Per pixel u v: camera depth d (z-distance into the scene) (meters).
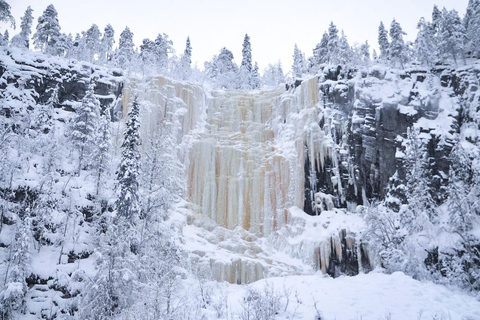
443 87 36.00
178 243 25.91
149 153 26.34
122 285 18.77
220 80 51.72
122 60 46.00
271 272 26.98
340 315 15.05
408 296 16.28
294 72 52.75
